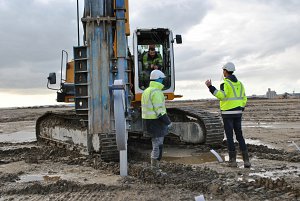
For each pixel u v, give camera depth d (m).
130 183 7.67
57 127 13.30
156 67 11.91
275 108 34.44
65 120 12.81
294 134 15.48
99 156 10.33
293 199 6.25
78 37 10.50
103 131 8.18
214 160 10.08
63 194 7.03
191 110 12.72
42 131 15.22
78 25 10.51
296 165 9.08
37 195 7.05
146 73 12.02
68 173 9.05
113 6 8.59
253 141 13.84
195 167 8.89
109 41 8.22
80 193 7.04
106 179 8.20
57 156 11.69
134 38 11.76
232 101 8.88
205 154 11.05
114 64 8.23
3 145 15.25
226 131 9.01
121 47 8.22
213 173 8.17
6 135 19.86
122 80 7.73
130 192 6.97
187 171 8.45
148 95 8.40
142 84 11.95
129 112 8.46
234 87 8.90
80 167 9.76
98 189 7.24
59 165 10.15
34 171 9.45
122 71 8.20
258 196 6.46
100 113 8.18
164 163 9.10
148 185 7.44
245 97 9.11
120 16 8.23
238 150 11.43
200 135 11.99
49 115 14.43
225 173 8.21
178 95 12.49
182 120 12.99
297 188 6.66
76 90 8.28
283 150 11.32
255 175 8.04
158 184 7.52
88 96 8.16
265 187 6.93
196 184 7.14
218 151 11.56
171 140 13.06
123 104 7.62
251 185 7.05
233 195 6.51
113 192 7.02
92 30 8.19
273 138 14.45
